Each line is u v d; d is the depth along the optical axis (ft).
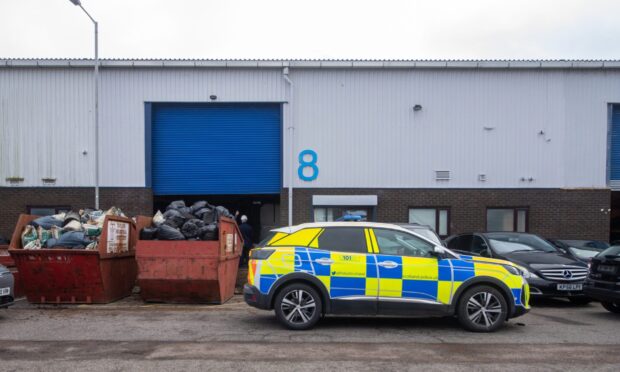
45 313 31.99
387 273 26.30
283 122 61.72
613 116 63.62
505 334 26.13
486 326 26.30
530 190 62.23
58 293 34.32
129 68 61.31
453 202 61.98
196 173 62.64
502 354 21.99
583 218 62.34
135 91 61.36
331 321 29.17
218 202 72.69
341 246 26.91
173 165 62.54
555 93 62.59
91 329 27.04
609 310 33.73
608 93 62.80
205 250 33.94
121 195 61.26
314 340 24.44
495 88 62.39
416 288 26.27
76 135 61.11
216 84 61.57
